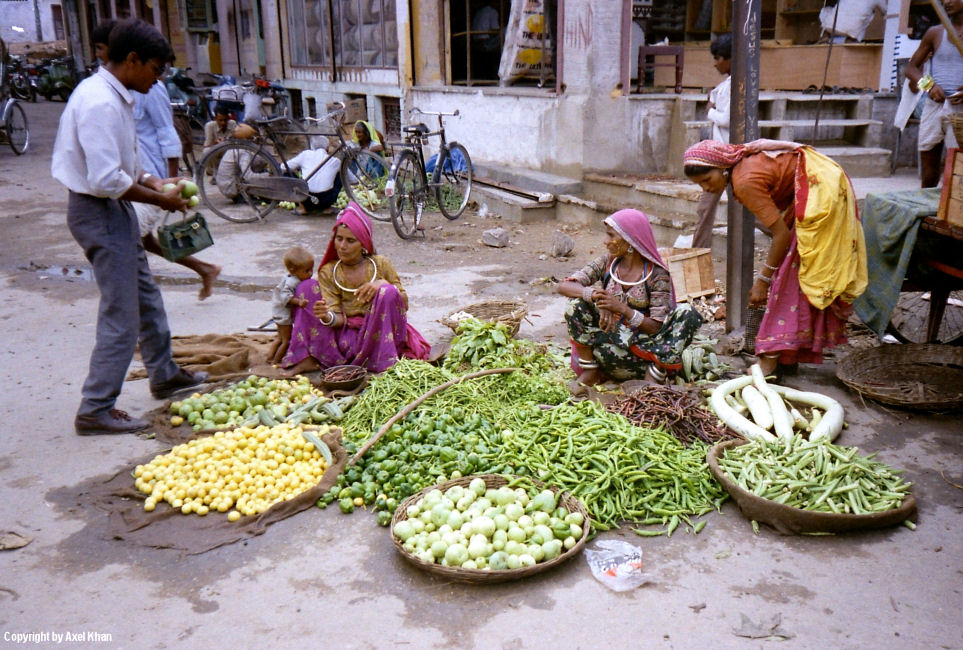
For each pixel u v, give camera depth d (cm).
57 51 3162
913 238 452
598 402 422
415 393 430
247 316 627
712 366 486
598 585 297
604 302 440
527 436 386
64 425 434
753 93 498
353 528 338
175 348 538
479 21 1254
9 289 697
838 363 480
